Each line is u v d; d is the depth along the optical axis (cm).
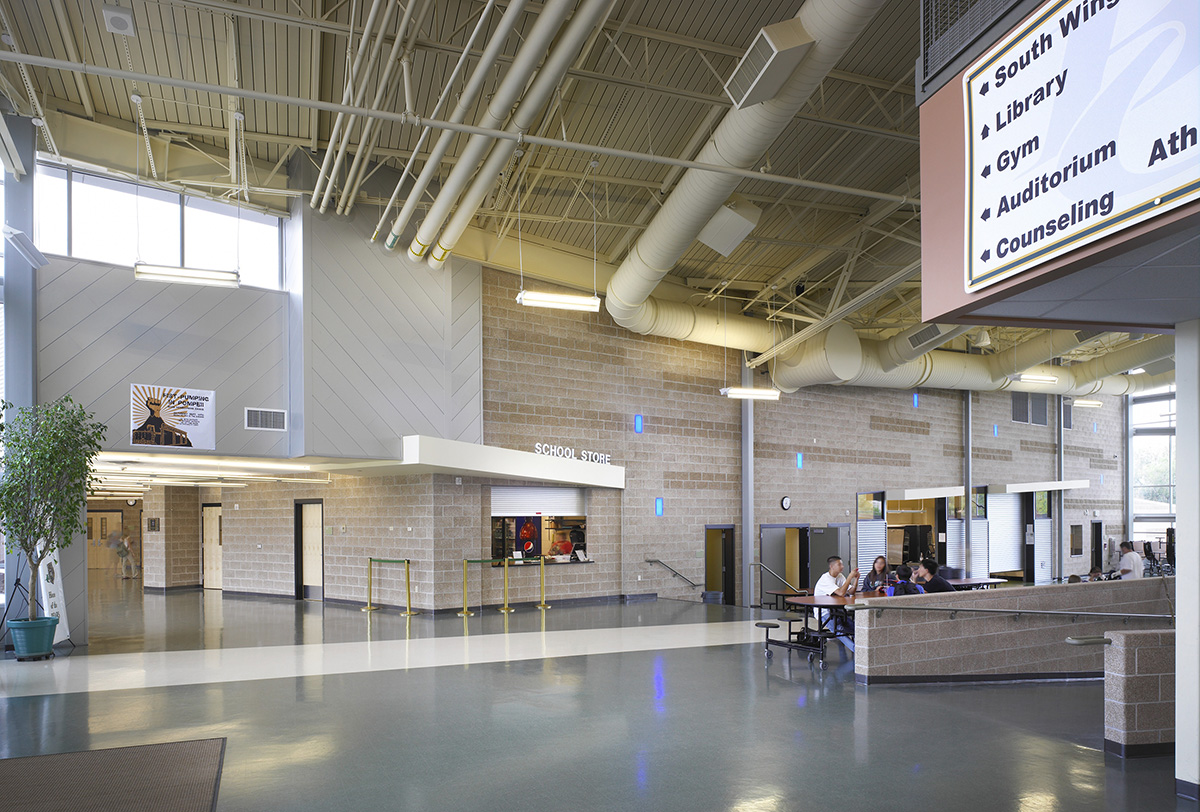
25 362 991
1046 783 512
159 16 902
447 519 1380
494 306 1441
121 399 1070
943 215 475
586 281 1518
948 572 1580
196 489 1967
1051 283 412
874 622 808
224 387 1158
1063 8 385
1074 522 2581
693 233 1089
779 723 656
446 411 1343
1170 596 989
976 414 2328
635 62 991
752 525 1781
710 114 1092
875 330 2003
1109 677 582
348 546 1527
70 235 1053
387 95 1034
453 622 1276
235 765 547
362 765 547
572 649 1015
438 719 668
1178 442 510
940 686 809
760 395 1581
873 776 523
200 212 1171
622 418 1614
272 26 923
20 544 913
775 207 1373
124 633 1169
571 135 1134
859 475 2034
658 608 1479
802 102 783
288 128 1151
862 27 687
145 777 522
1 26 891
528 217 1276
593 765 546
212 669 886
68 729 639
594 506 1580
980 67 444
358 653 989
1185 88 321
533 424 1477
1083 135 370
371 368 1257
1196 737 488
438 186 1315
